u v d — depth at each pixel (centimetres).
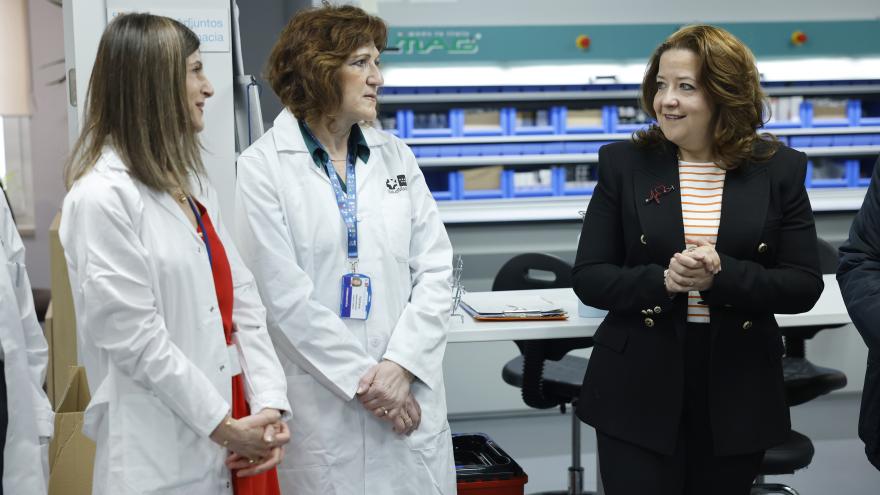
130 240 162
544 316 238
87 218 161
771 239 194
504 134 478
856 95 503
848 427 421
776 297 188
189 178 175
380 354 199
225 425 167
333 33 193
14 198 487
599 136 481
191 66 173
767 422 193
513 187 483
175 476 166
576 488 309
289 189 197
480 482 245
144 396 166
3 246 197
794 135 494
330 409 196
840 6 489
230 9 255
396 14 454
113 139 167
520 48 464
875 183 192
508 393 430
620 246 206
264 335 184
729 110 191
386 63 456
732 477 196
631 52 474
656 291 189
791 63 488
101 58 168
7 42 430
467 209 471
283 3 402
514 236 471
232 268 184
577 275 204
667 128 194
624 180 202
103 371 170
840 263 199
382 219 203
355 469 198
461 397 428
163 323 164
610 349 201
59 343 304
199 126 177
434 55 459
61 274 303
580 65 473
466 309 251
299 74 196
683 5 477
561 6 467
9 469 189
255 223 195
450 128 474
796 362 290
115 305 160
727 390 191
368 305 197
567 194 490
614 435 197
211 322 172
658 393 192
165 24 169
